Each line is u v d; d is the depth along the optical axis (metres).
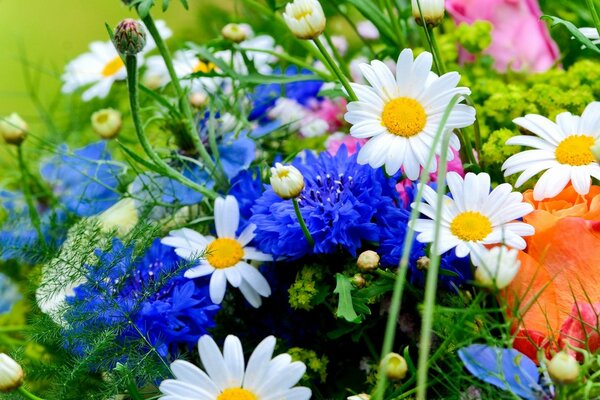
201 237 0.57
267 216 0.55
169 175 0.57
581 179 0.52
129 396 0.56
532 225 0.52
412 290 0.53
